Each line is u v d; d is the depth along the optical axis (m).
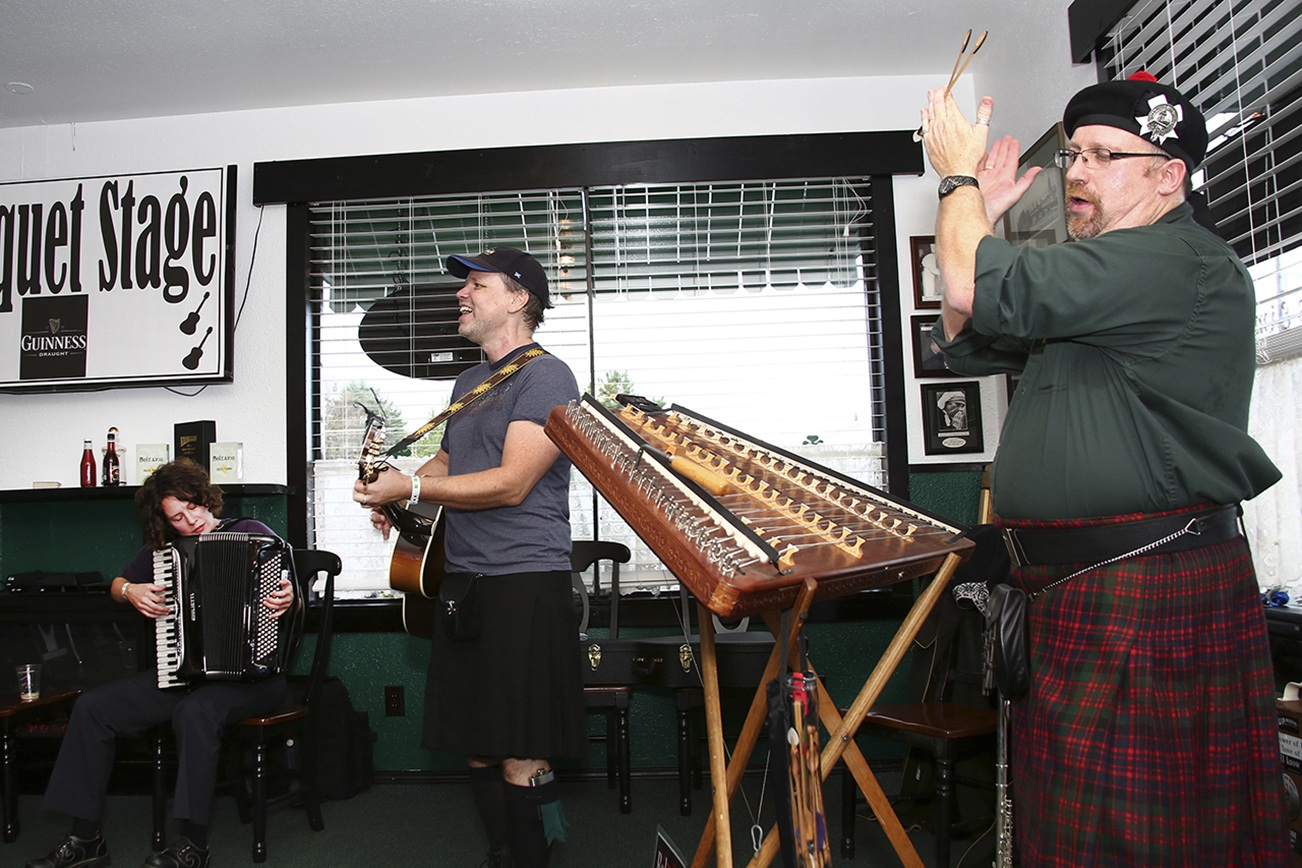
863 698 1.48
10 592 3.30
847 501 1.46
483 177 3.53
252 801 2.66
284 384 3.57
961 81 3.64
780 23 3.17
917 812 2.78
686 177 3.50
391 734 3.43
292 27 3.08
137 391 3.62
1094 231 1.41
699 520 1.14
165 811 2.82
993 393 3.50
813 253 3.58
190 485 2.82
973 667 2.67
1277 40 2.05
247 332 3.61
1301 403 2.08
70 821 3.09
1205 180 2.42
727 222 3.62
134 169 3.69
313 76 3.42
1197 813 1.22
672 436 1.62
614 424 1.44
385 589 3.54
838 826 2.77
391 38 3.18
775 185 3.59
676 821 2.88
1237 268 1.27
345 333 3.64
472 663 1.93
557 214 3.61
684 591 3.03
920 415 3.50
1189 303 1.23
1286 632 2.01
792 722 1.18
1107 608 1.26
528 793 1.93
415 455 3.57
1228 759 1.24
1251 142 2.25
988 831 2.26
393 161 3.54
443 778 3.39
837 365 3.57
